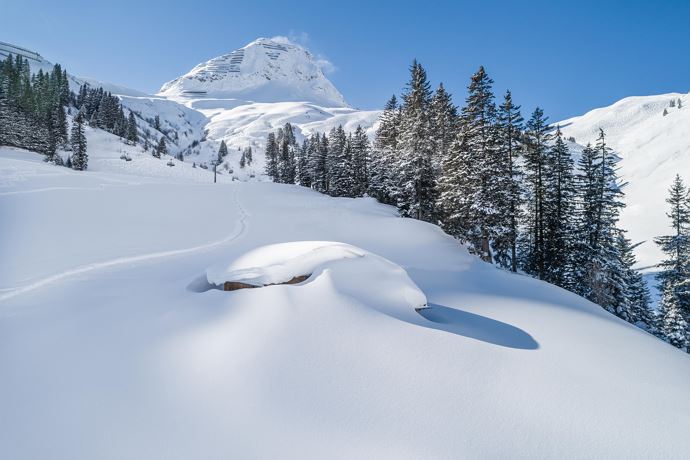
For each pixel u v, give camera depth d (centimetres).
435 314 917
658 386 605
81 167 6931
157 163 9325
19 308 827
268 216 2848
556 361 657
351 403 473
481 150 2416
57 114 8600
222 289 927
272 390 488
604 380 605
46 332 685
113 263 1350
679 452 443
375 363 557
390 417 454
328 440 412
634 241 8194
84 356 590
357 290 786
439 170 3150
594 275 2544
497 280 1634
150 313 771
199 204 3045
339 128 5562
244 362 543
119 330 686
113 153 9281
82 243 1592
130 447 401
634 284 3019
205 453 392
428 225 2723
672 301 2708
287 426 430
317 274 841
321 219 2827
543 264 2738
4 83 8069
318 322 644
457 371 565
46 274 1118
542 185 2778
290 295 736
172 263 1445
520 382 560
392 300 792
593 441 447
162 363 561
